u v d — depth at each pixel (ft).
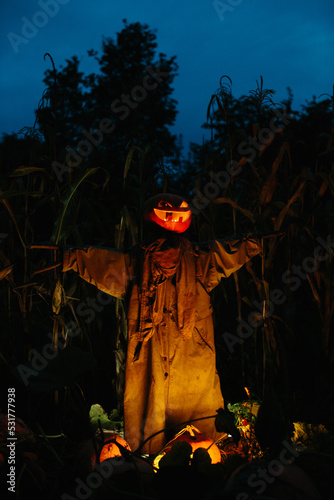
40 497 8.75
